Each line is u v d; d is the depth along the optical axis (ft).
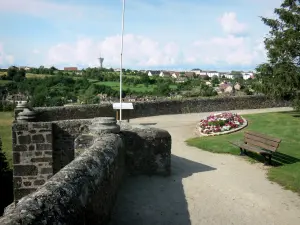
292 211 19.27
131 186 22.84
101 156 16.38
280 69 60.70
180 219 18.06
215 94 109.81
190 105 77.15
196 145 38.70
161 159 25.38
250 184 23.95
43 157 27.55
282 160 30.27
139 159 25.16
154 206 19.65
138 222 17.48
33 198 9.64
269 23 65.31
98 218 14.21
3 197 32.73
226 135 44.34
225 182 24.38
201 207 19.72
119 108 54.80
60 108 58.29
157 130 25.50
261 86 65.41
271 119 57.67
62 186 11.02
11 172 37.96
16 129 27.22
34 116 39.34
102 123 23.20
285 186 23.47
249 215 18.71
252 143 31.53
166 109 74.02
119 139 22.13
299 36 59.16
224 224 17.53
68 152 28.09
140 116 69.67
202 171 27.22
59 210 9.77
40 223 8.62
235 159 31.42
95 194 13.57
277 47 62.28
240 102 83.41
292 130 45.42
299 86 60.34
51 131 27.48
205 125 49.37
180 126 55.72
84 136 22.54
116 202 19.86
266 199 21.07
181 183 23.94
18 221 8.15
